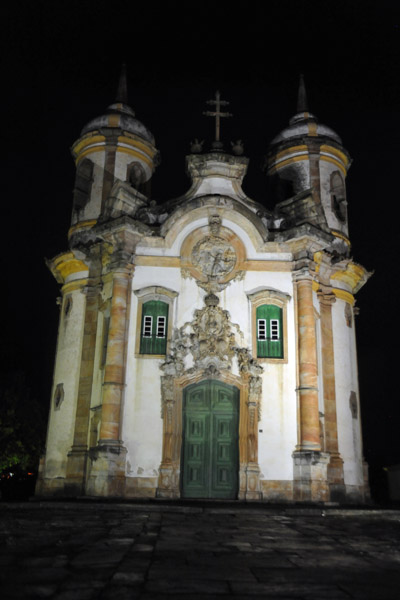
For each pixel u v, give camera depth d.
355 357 27.39
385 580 5.95
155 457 21.25
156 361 22.36
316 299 25.45
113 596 4.94
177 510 15.52
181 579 5.78
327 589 5.43
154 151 30.22
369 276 29.09
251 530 10.91
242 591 5.29
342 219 29.16
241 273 23.53
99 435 21.73
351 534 10.48
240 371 22.23
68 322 26.47
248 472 20.98
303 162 29.28
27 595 4.95
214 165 25.12
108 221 23.64
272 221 25.14
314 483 20.56
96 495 20.30
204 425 21.94
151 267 23.48
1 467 36.31
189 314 23.00
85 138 29.06
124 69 32.12
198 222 24.05
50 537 9.08
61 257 27.11
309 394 21.77
